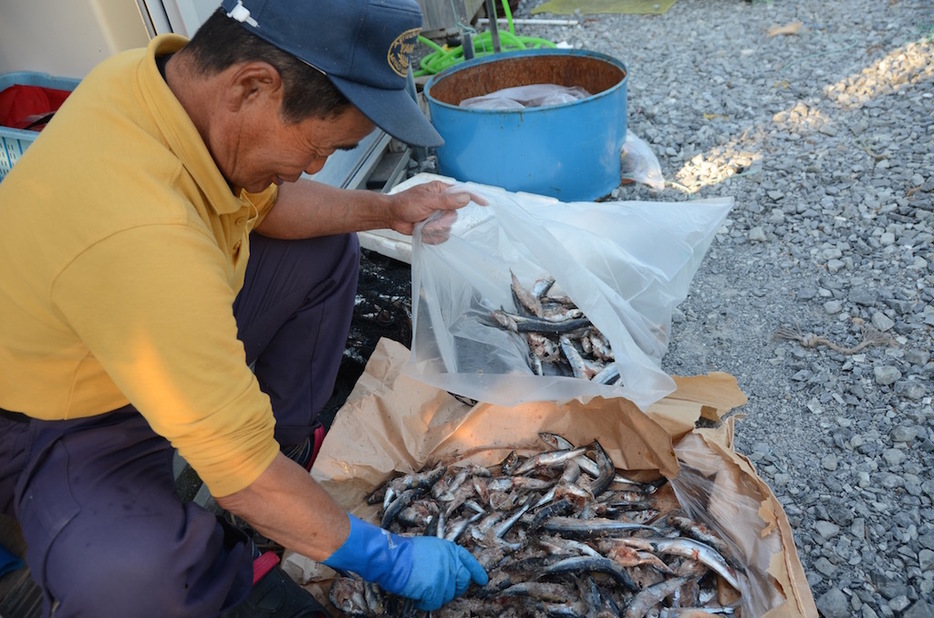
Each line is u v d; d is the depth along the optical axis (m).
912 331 2.64
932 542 1.95
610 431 2.16
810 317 2.81
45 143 1.29
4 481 1.57
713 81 4.91
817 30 5.46
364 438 2.23
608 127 3.41
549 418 2.25
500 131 3.30
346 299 2.17
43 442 1.49
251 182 1.44
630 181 3.85
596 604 1.83
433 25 5.20
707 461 2.01
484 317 2.41
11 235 1.26
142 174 1.22
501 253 2.48
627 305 2.23
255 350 2.07
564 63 3.88
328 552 1.50
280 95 1.24
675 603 1.82
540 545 2.00
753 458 2.27
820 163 3.77
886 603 1.84
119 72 1.33
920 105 4.15
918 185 3.44
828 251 3.14
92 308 1.20
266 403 1.36
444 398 2.37
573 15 6.54
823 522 2.05
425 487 2.16
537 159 3.37
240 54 1.21
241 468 1.31
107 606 1.38
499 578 1.87
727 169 3.86
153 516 1.45
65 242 1.20
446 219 2.11
